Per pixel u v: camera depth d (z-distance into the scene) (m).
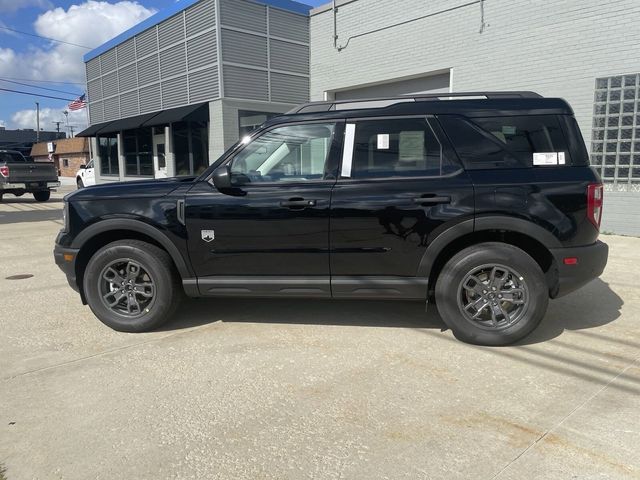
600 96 9.21
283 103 15.12
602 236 8.95
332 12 14.33
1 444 2.79
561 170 3.93
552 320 4.68
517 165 3.96
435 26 11.68
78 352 4.07
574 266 3.89
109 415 3.08
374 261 4.08
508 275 3.99
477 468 2.52
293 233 4.12
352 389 3.38
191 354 4.00
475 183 3.93
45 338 4.40
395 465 2.56
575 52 9.42
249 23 14.09
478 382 3.46
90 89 21.98
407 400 3.22
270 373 3.64
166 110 16.42
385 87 13.50
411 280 4.07
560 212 3.86
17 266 7.38
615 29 8.89
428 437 2.80
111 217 4.36
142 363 3.84
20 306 5.37
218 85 13.85
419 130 4.09
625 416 3.00
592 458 2.59
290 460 2.61
